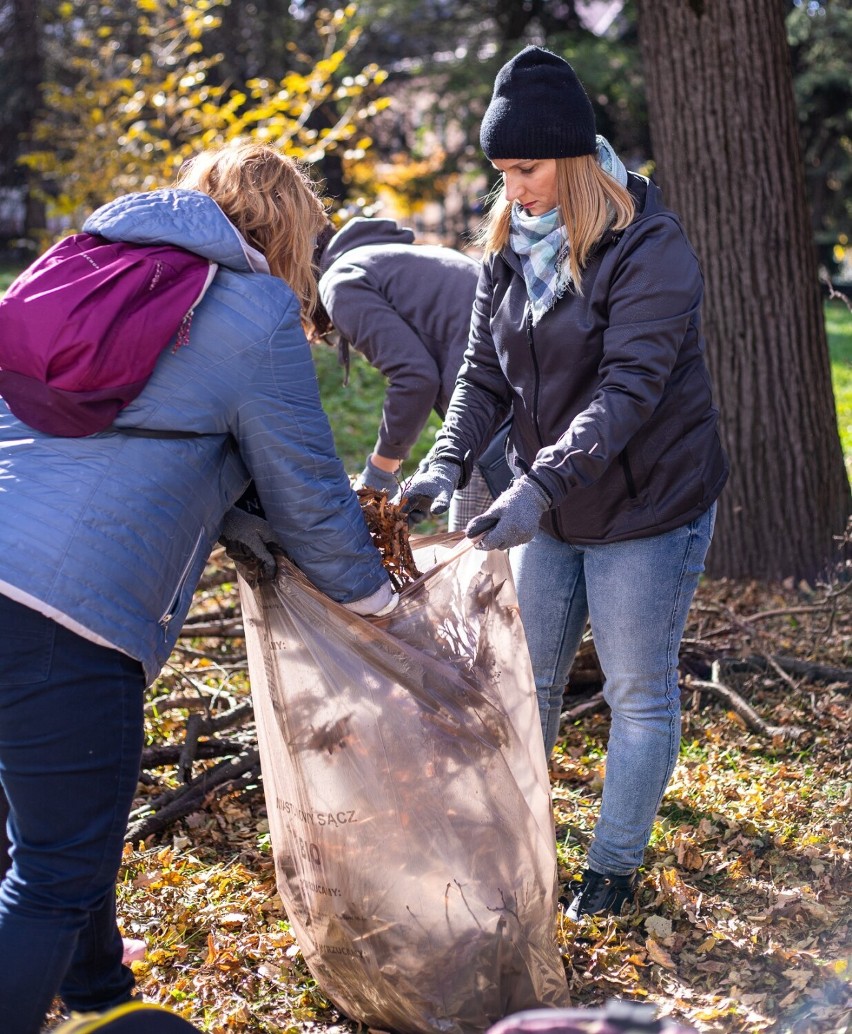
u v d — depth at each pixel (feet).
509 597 8.29
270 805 8.15
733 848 10.36
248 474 7.28
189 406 6.63
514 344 8.93
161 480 6.57
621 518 8.72
